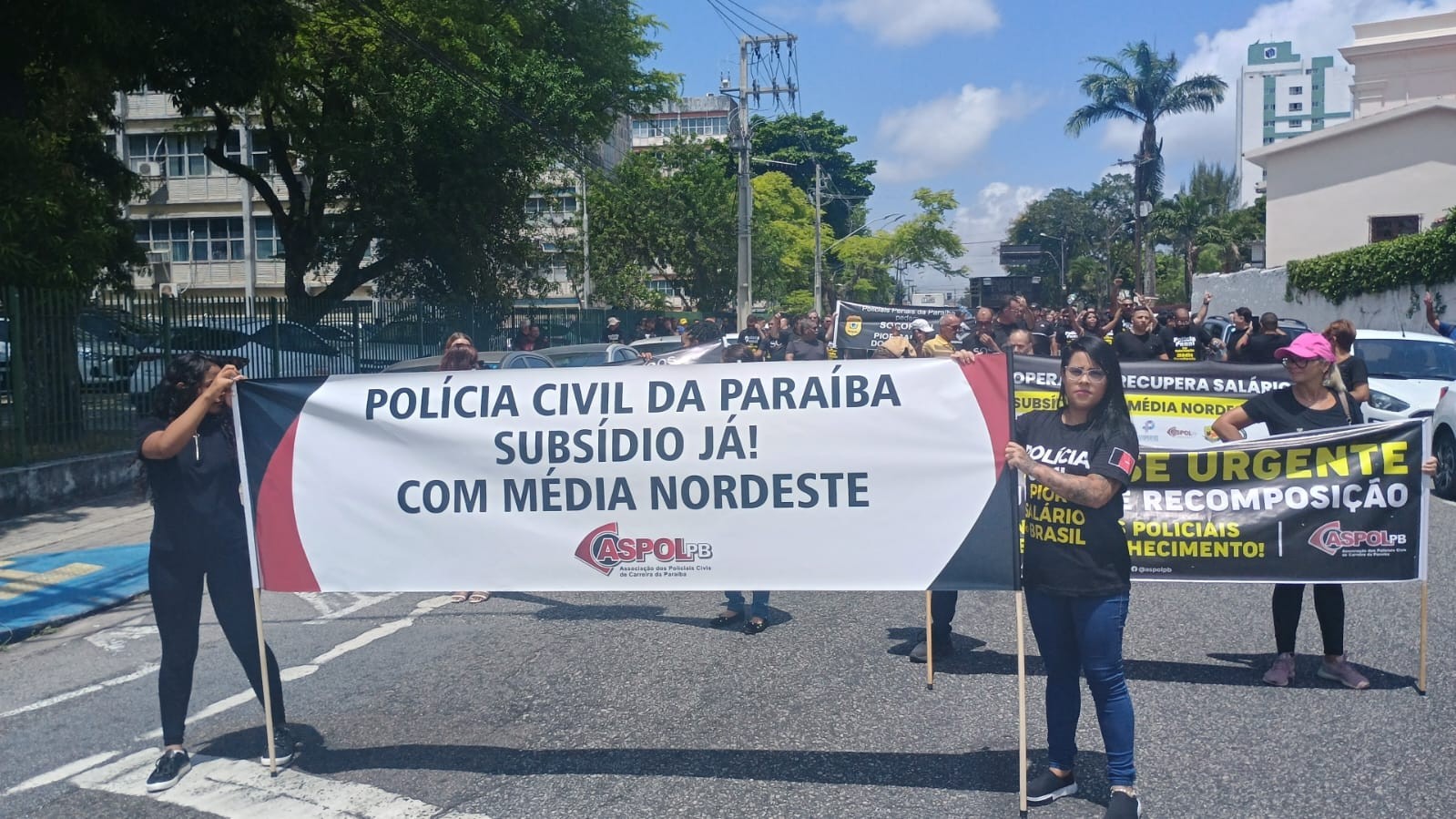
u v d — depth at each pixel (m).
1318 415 6.16
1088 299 103.25
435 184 27.84
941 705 5.82
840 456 4.77
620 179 49.22
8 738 5.74
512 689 6.23
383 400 5.05
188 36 16.73
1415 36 49.84
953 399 4.68
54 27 15.45
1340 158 39.25
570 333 31.38
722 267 49.97
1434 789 4.66
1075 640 4.44
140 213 44.75
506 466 4.98
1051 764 4.65
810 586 4.81
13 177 14.14
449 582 5.03
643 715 5.75
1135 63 50.88
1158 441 8.98
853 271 80.69
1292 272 34.19
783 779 4.91
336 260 29.33
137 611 8.55
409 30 25.52
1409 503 5.90
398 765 5.15
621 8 33.59
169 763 4.96
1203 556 6.09
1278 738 5.28
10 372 12.35
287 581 5.07
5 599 8.64
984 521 4.65
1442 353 14.15
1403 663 6.36
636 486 4.91
